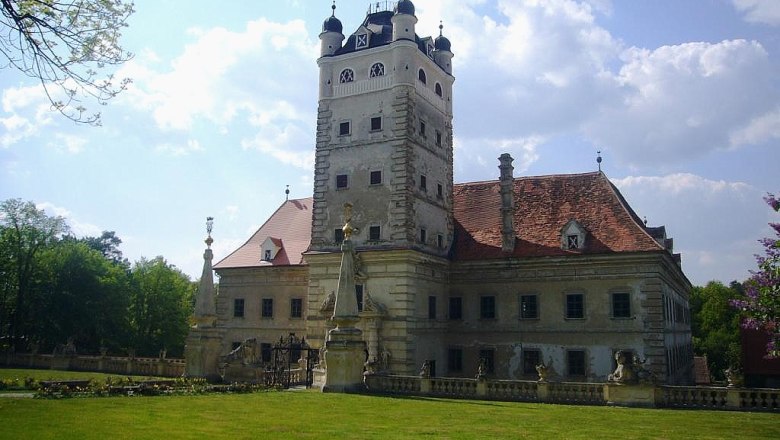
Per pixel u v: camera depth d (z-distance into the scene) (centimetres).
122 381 2906
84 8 1511
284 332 5469
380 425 1895
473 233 5181
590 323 4478
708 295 10362
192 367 3547
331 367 3128
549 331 4606
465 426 1923
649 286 4328
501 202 5131
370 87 4828
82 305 7012
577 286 4562
